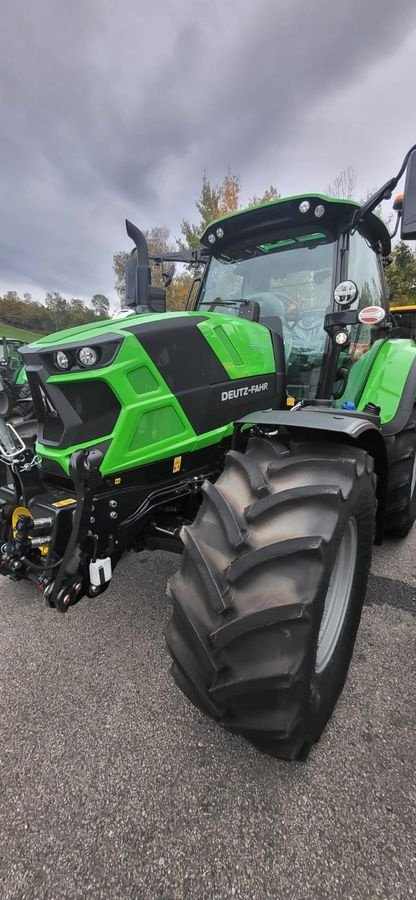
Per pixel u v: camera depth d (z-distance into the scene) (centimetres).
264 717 129
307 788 145
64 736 168
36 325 5694
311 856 125
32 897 119
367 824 133
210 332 205
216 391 207
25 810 141
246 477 157
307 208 239
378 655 208
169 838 131
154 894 118
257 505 142
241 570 131
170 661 208
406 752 158
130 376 176
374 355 302
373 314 216
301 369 266
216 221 269
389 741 162
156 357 183
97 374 169
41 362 179
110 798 144
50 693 190
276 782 148
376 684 190
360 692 186
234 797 143
